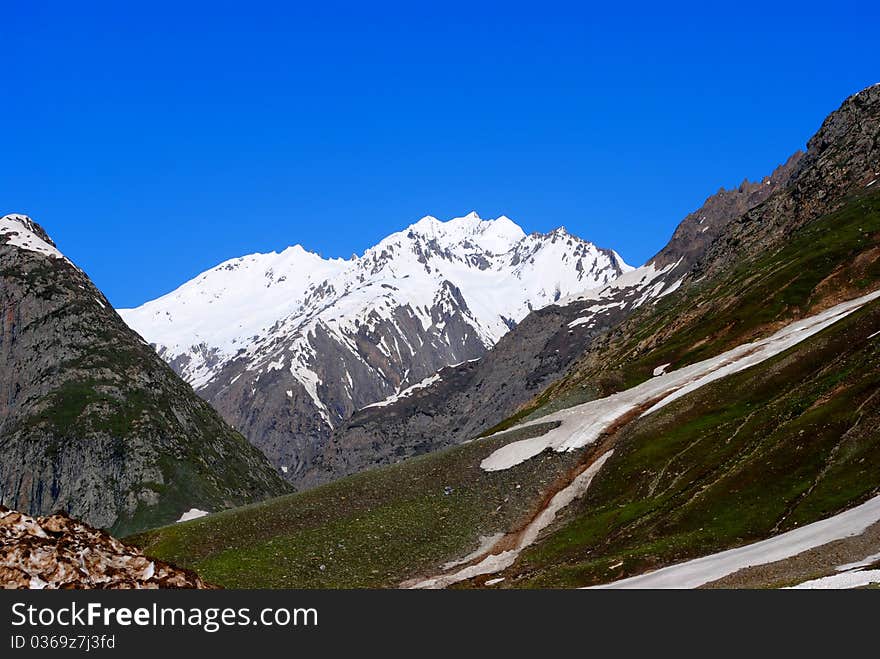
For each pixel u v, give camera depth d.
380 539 104.81
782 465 86.81
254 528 110.44
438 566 99.00
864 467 79.75
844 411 88.81
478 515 108.56
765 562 67.50
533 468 115.06
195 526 112.62
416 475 119.44
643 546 84.12
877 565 59.00
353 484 118.69
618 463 109.12
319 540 105.44
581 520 100.81
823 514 76.06
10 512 47.56
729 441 100.44
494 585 90.25
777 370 113.12
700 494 89.50
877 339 103.12
